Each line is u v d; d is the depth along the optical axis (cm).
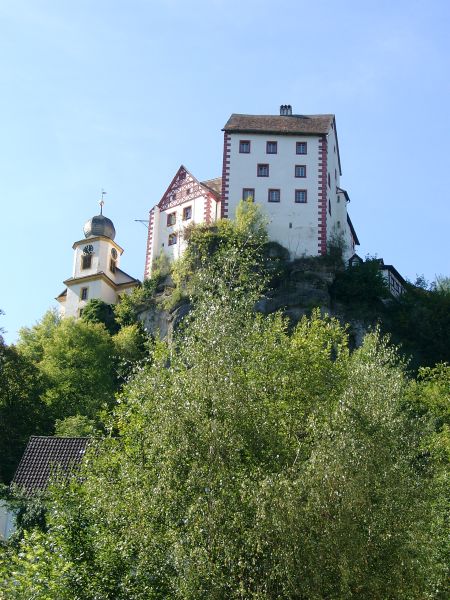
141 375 2552
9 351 7094
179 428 2253
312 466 2181
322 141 9288
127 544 2248
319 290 8475
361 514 2134
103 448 2512
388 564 2123
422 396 4781
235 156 9262
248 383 2419
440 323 8425
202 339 2484
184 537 2150
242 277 2797
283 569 2052
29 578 2214
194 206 9350
